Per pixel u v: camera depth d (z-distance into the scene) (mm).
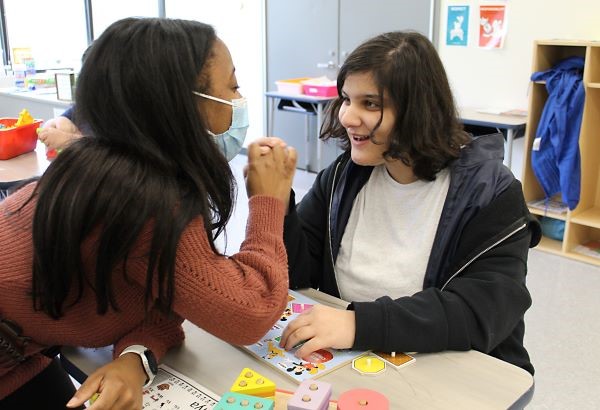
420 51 1103
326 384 838
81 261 819
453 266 1178
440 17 4070
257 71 5484
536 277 3105
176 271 827
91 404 867
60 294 843
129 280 852
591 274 3141
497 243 1134
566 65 3246
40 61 5641
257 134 5680
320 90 4375
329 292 1343
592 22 3389
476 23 3875
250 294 874
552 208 3461
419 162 1171
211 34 878
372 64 1086
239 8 5441
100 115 823
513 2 3680
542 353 2393
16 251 866
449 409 879
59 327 938
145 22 834
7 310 921
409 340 1011
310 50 4988
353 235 1312
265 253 953
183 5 5977
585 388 2166
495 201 1145
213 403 901
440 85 1127
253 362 1013
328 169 1412
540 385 2184
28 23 5555
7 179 2176
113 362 934
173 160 840
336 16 4723
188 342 1078
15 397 1175
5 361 992
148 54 803
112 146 829
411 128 1110
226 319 862
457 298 1075
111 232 779
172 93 813
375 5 4449
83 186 788
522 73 3750
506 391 925
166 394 926
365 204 1309
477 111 3791
